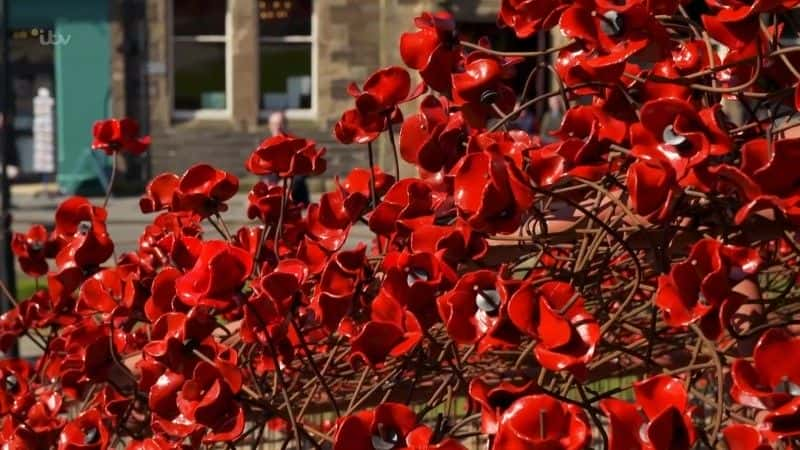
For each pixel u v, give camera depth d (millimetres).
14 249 5500
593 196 4699
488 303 4176
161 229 5332
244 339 4547
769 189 4180
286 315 4457
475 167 4246
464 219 4340
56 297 5086
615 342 4801
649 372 4762
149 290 4953
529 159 4422
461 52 4660
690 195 4316
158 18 31266
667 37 4316
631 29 4305
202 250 4504
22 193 33250
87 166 31859
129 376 4852
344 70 31297
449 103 4691
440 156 4586
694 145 4203
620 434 4074
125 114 31484
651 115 4223
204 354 4492
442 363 4859
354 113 4812
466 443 5695
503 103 4613
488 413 4113
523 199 4199
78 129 31891
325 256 4727
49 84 35500
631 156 4371
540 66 4766
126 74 31344
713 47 4605
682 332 4965
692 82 4469
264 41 31594
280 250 5012
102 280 4977
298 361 5113
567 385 4359
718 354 4324
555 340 4074
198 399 4410
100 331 5074
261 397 4570
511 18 4566
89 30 31531
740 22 4266
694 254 4137
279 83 31641
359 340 4297
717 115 4254
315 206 4836
